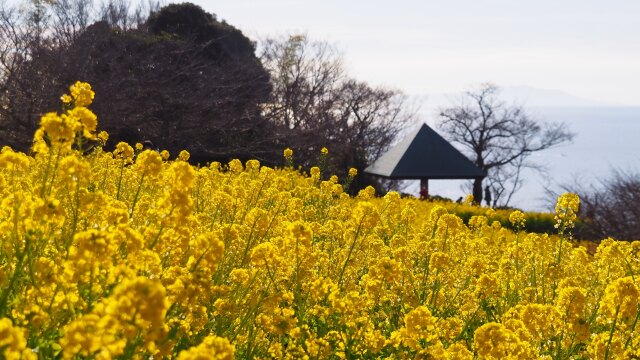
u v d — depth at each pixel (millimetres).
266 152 41219
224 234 6035
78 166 4539
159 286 2828
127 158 8891
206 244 4160
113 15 41344
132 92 35875
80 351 2963
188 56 40844
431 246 8328
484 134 65938
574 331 5613
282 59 48781
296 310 6152
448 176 38875
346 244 8422
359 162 49969
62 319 3877
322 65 50219
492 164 66125
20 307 3943
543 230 25125
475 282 8109
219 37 44000
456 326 6230
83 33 36875
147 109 37250
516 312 5867
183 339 4504
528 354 4699
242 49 49281
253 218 6527
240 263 6270
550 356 5688
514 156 66562
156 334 3100
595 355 5590
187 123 38438
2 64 32969
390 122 55156
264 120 42875
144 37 40781
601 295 7809
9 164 5406
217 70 41281
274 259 5457
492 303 7617
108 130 35875
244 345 5090
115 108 34531
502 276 8336
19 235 4375
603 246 8906
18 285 4254
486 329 4613
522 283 8312
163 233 4781
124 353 3086
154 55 38719
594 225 26312
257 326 5207
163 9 45875
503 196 69375
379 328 6359
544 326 5656
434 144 40062
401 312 6664
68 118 4473
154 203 5762
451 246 8836
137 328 2955
